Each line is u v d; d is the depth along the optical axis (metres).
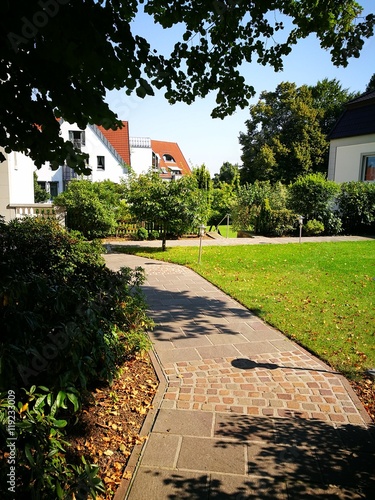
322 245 13.09
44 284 2.84
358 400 3.38
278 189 17.91
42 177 29.67
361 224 17.42
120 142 31.03
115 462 2.53
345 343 4.62
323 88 35.94
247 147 36.50
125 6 3.23
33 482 1.71
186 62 3.88
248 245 13.19
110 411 3.10
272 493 2.29
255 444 2.74
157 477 2.41
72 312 2.90
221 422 3.02
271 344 4.67
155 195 11.69
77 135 26.56
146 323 4.29
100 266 4.60
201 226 9.72
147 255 11.05
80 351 2.50
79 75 2.49
